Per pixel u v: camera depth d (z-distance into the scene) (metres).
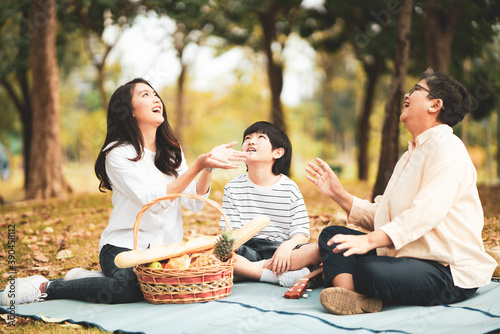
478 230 2.98
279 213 3.91
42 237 5.96
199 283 3.07
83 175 30.12
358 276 2.85
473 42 12.16
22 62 12.87
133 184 3.41
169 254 3.09
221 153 3.36
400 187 3.04
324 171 3.43
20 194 15.84
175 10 11.91
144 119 3.55
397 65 8.16
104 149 3.54
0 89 19.39
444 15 10.59
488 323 2.57
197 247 3.19
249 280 3.79
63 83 32.16
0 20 11.84
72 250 5.16
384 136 8.23
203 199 3.22
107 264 3.39
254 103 35.91
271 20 15.66
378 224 3.14
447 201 2.84
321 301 2.79
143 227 3.47
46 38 10.91
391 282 2.79
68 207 9.00
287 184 3.94
